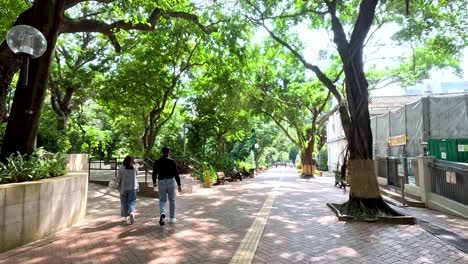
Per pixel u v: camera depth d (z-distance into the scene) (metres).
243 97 23.88
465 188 8.47
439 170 9.79
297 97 28.45
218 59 16.83
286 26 14.62
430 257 5.06
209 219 8.20
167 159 7.88
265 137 48.53
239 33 12.34
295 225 7.45
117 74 18.47
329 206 10.02
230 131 26.28
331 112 30.94
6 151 7.96
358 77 9.49
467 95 13.95
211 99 23.03
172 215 7.79
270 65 26.70
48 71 8.43
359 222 7.74
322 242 5.98
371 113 27.95
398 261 4.89
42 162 7.36
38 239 6.09
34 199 5.99
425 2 12.07
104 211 9.20
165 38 17.22
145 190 12.54
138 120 25.55
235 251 5.44
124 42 18.55
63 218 7.03
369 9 9.27
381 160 15.48
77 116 28.86
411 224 7.50
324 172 40.88
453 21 12.77
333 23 9.73
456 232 6.71
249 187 17.56
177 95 21.83
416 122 14.88
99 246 5.71
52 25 8.43
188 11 14.71
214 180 19.86
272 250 5.49
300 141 31.53
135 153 27.56
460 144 13.05
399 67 24.30
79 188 7.93
